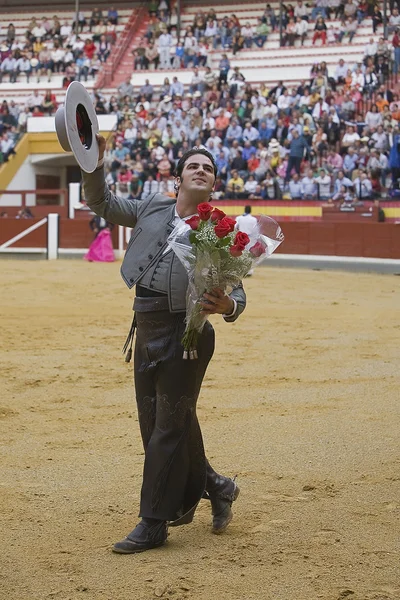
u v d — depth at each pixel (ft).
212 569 19.51
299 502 24.53
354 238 118.73
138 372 21.18
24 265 116.16
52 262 122.11
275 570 19.44
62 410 36.58
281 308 73.72
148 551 20.71
